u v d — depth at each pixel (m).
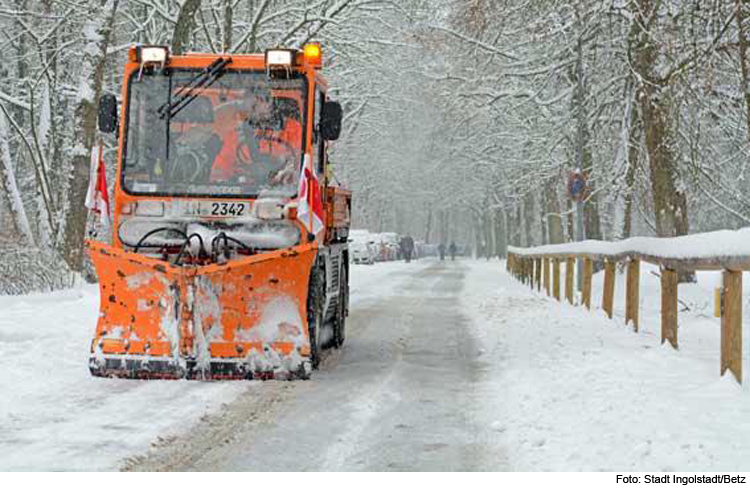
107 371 8.66
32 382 8.61
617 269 24.94
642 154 23.00
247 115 9.71
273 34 32.41
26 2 29.55
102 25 21.38
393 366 10.29
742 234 7.82
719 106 20.05
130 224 9.51
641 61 18.67
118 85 31.33
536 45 26.89
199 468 5.70
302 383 8.94
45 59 28.70
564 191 42.00
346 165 53.91
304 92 9.76
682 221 20.50
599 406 7.25
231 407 7.67
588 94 26.05
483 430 6.85
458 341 12.87
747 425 6.32
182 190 9.54
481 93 30.16
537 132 32.62
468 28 22.48
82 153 21.05
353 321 16.14
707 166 22.22
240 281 8.63
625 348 10.73
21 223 23.92
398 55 37.00
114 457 5.91
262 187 9.55
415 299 22.23
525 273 30.34
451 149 47.41
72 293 16.95
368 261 51.44
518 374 9.38
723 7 13.16
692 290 19.22
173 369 8.61
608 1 18.55
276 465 5.80
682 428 6.28
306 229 9.47
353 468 5.73
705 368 8.83
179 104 9.73
